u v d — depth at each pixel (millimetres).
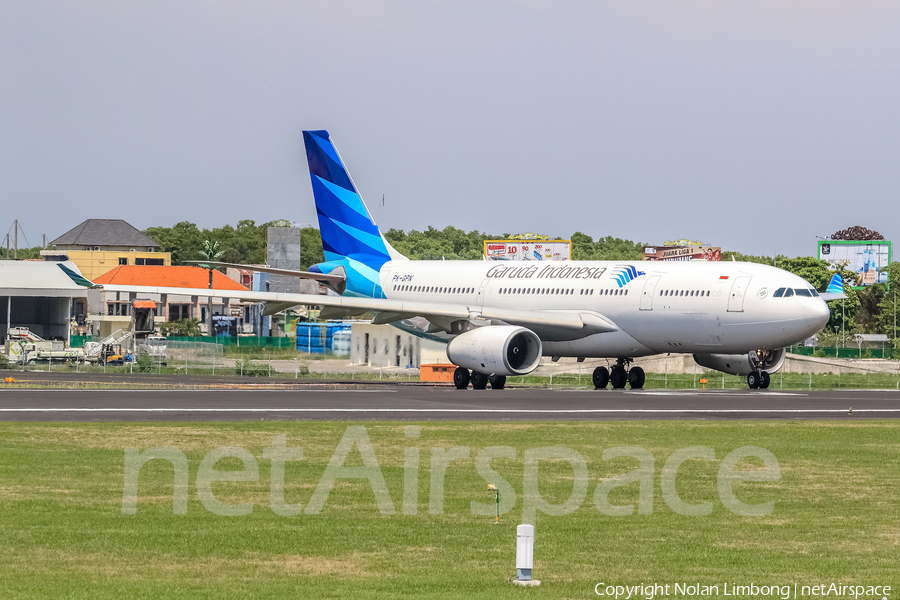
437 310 172750
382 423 110125
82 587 49406
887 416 124500
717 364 180500
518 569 51094
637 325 170000
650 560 55906
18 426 106062
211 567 53406
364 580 51156
